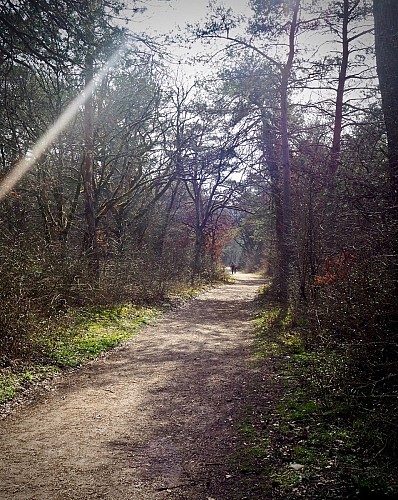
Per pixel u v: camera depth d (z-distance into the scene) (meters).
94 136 18.61
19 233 11.86
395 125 7.39
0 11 7.80
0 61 8.62
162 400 6.88
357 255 7.04
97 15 8.30
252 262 65.12
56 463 4.74
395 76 7.45
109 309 14.94
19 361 8.32
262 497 3.98
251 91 17.94
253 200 28.52
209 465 4.68
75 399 6.94
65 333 10.55
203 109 20.95
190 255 33.81
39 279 10.79
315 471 4.30
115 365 9.14
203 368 8.88
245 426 5.70
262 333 12.41
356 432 5.04
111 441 5.34
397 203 6.87
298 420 5.66
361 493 3.79
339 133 14.99
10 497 4.04
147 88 20.17
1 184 12.92
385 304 5.79
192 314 17.84
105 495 4.09
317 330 8.87
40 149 13.91
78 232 19.44
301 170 12.91
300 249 11.93
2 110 10.77
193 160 23.41
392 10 7.51
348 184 8.23
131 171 23.20
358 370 5.80
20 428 5.75
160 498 4.04
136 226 25.91
